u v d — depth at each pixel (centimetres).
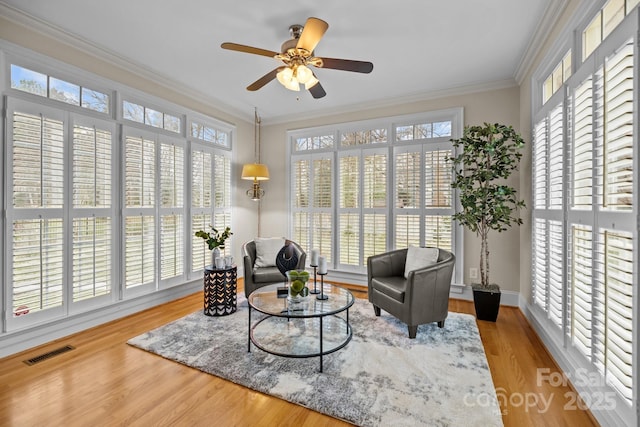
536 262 284
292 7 229
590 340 175
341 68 240
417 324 271
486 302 309
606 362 156
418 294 269
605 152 159
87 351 246
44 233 256
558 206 231
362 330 287
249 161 510
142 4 226
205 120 423
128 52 299
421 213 402
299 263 392
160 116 363
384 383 201
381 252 426
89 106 292
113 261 311
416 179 405
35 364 226
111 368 221
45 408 178
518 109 353
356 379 206
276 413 175
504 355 241
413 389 194
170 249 372
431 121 401
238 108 467
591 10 182
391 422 165
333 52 296
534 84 295
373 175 435
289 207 504
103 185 301
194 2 224
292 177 504
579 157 194
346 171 456
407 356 237
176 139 380
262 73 346
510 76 349
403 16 240
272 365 223
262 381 203
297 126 498
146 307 345
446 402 182
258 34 267
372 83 369
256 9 232
